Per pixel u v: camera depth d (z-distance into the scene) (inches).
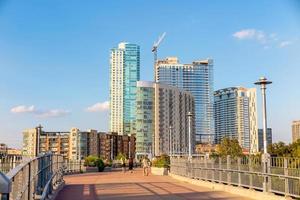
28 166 448.1
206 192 935.0
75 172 2078.0
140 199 773.3
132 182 1262.3
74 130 5049.2
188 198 801.6
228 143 3102.9
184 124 6038.4
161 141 5634.8
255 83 856.3
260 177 826.2
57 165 991.0
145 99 5787.4
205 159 1174.3
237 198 813.9
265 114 845.2
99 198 788.6
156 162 2134.6
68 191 938.1
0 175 208.7
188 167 1357.0
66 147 5039.4
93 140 5890.8
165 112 5782.5
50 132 5064.0
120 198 788.6
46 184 674.2
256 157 858.8
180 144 5831.7
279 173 751.1
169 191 943.0
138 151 5723.4
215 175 1083.3
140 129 5787.4
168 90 5861.2
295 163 702.5
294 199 698.8
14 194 311.4
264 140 834.2
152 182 1278.3
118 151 6505.9
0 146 2534.5
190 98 6328.7
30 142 3725.4
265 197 776.3
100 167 2449.6
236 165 946.1
